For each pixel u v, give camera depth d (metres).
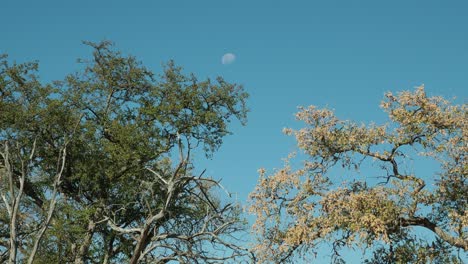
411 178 22.66
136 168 31.86
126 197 31.88
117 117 33.62
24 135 30.19
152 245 22.59
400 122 22.75
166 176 32.00
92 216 30.69
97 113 33.44
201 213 29.70
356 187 23.05
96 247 29.62
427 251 22.33
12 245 11.87
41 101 32.22
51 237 27.88
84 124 31.70
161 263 24.11
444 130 22.36
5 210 27.22
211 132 34.19
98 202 31.44
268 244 22.70
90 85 33.31
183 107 33.94
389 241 21.16
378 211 21.67
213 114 32.97
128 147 31.30
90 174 31.45
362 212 21.78
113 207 31.69
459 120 22.44
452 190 22.86
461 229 21.94
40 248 26.45
